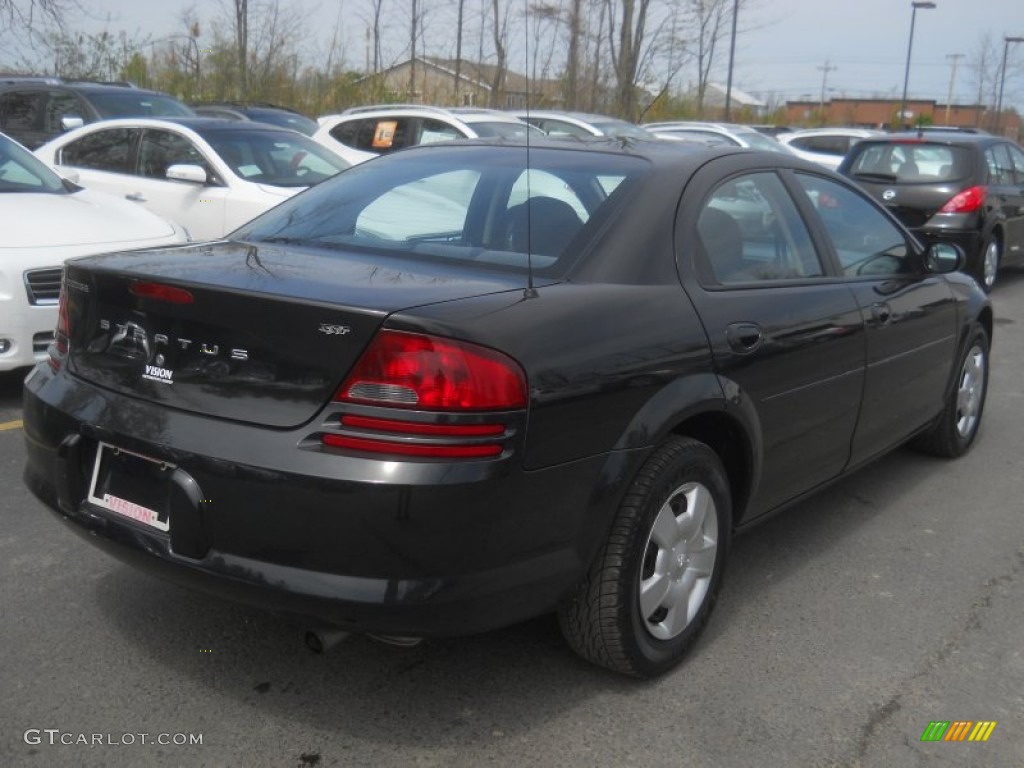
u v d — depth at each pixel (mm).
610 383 2945
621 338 3033
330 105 23641
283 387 2738
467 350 2654
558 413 2799
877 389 4430
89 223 6285
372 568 2639
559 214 3436
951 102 67188
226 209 8461
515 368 2713
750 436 3537
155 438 2863
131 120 9250
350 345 2658
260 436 2727
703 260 3518
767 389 3602
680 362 3195
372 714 3088
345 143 13430
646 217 3385
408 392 2627
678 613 3340
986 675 3453
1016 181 12062
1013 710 3248
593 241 3291
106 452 3055
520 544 2773
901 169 11219
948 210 10852
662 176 3572
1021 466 5699
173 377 2924
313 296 2742
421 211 3660
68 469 3104
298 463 2648
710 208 3650
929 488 5305
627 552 3061
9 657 3324
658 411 3092
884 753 2996
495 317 2771
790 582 4137
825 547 4512
